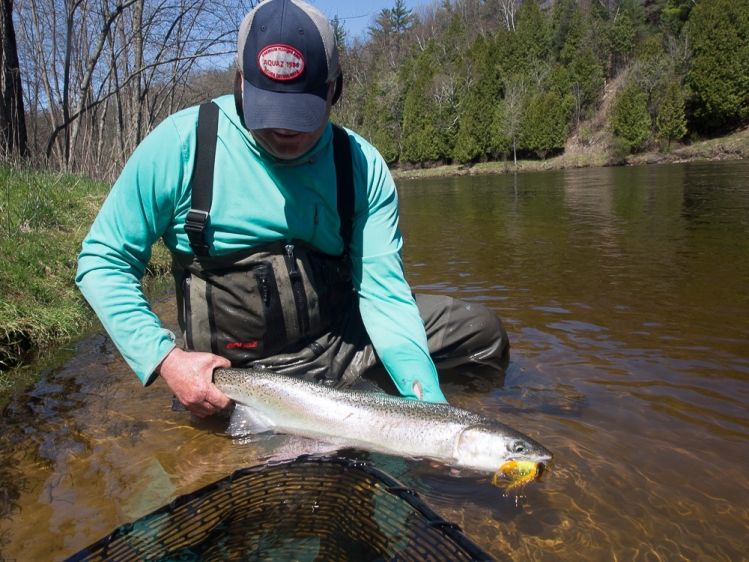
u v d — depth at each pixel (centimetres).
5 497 224
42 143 1418
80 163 1153
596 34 5297
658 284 517
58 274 504
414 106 5303
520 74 4875
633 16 5606
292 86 225
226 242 262
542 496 219
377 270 285
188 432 277
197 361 254
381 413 257
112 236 256
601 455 244
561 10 5606
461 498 220
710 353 348
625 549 191
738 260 604
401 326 279
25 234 543
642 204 1257
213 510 184
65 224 618
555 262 644
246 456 254
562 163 4222
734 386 303
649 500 214
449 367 345
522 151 4809
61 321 438
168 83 1429
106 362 377
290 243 270
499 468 229
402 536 172
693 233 802
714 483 224
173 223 268
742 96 3850
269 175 257
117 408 304
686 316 420
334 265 286
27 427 284
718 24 3838
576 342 377
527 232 912
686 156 3716
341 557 175
